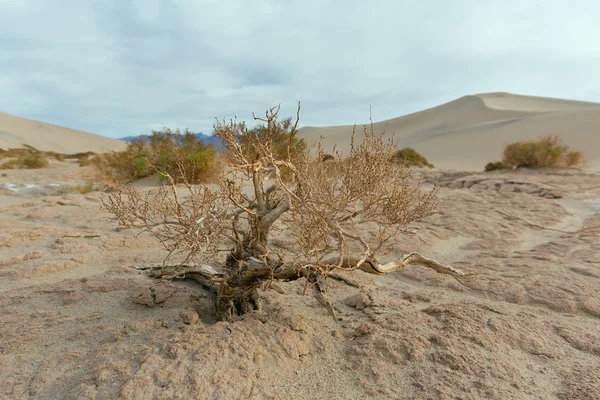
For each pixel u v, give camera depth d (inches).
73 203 318.0
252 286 124.0
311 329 117.7
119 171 461.4
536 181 475.5
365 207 113.7
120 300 136.5
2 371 95.1
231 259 130.9
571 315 136.6
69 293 139.9
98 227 244.4
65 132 2755.9
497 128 1513.3
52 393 86.4
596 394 88.0
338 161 121.5
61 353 103.3
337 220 112.1
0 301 134.0
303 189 117.0
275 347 104.0
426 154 1360.7
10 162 907.4
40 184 450.0
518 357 105.1
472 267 186.5
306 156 127.2
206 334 105.1
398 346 107.1
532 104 2444.6
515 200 349.1
